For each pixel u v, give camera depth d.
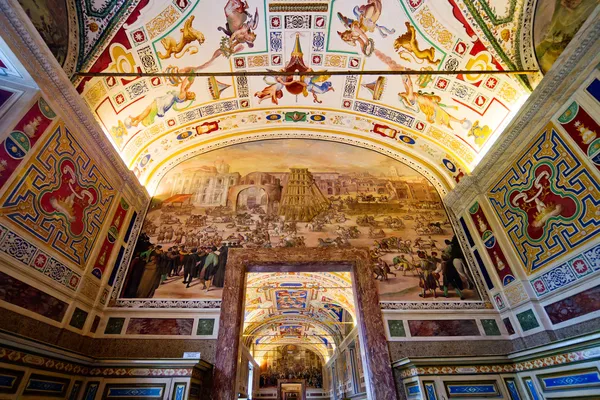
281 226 9.01
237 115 10.56
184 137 10.30
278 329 24.12
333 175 10.37
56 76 5.71
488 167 8.09
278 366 30.70
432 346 7.08
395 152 10.93
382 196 9.88
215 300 7.50
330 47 8.55
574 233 5.98
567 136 6.10
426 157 10.53
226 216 9.15
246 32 8.05
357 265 8.18
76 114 6.38
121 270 7.84
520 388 5.89
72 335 6.17
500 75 7.62
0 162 4.77
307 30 8.17
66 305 6.09
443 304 7.70
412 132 10.28
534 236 6.88
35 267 5.37
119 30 7.00
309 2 7.54
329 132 11.31
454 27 7.42
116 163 7.80
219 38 8.03
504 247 7.59
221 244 8.52
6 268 4.82
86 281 6.66
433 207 9.68
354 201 9.72
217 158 10.63
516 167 7.38
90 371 5.88
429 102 9.19
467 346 7.10
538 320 6.52
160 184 9.91
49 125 5.73
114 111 7.99
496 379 5.96
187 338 6.94
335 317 18.75
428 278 8.15
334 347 23.89
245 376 23.02
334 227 9.06
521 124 7.00
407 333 7.26
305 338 26.98
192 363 5.77
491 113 8.30
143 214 9.09
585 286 5.73
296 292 15.83
